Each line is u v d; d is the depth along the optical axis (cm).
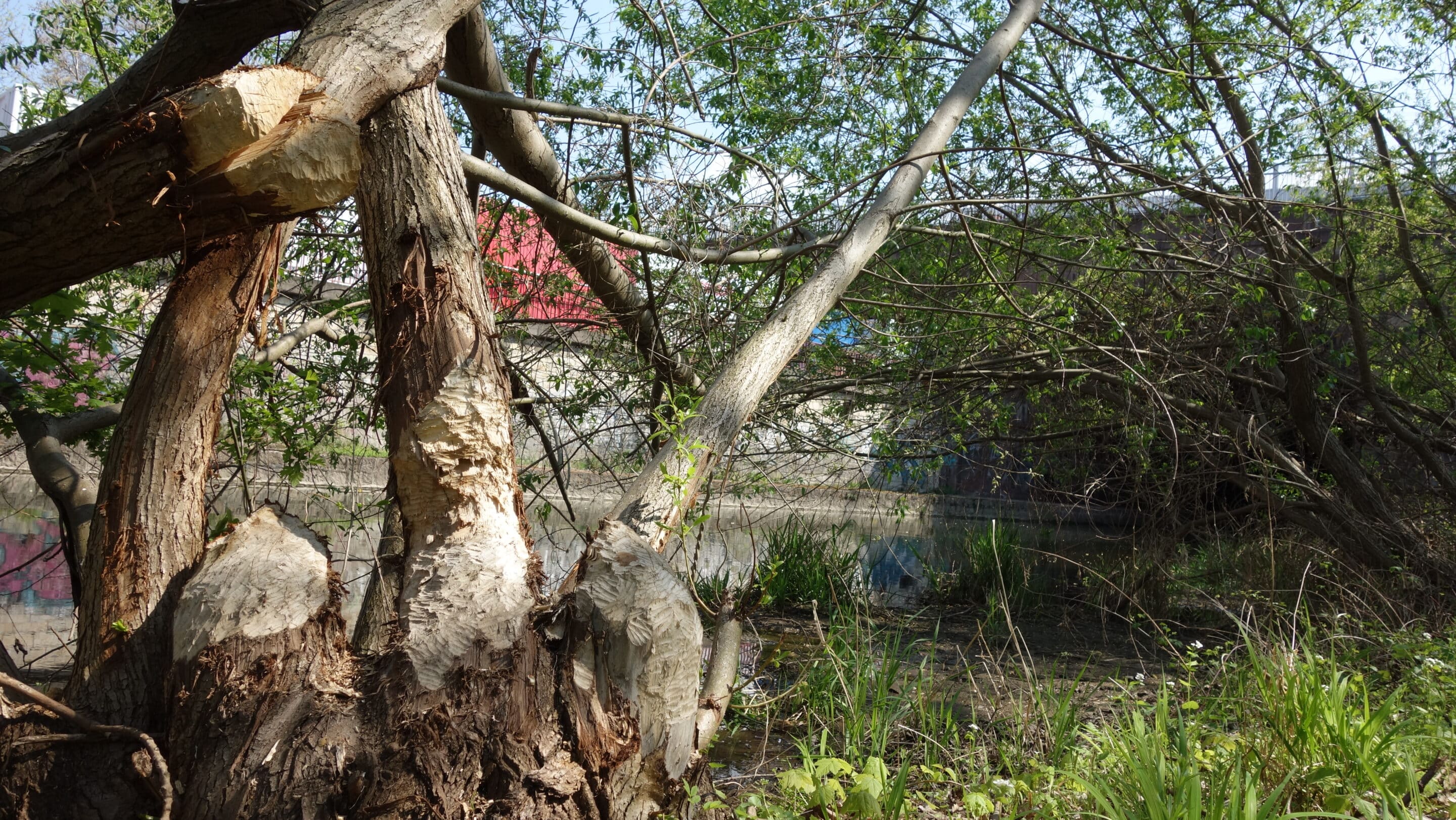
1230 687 488
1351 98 712
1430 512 887
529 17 584
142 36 538
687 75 485
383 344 266
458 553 242
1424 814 344
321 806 207
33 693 217
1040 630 830
